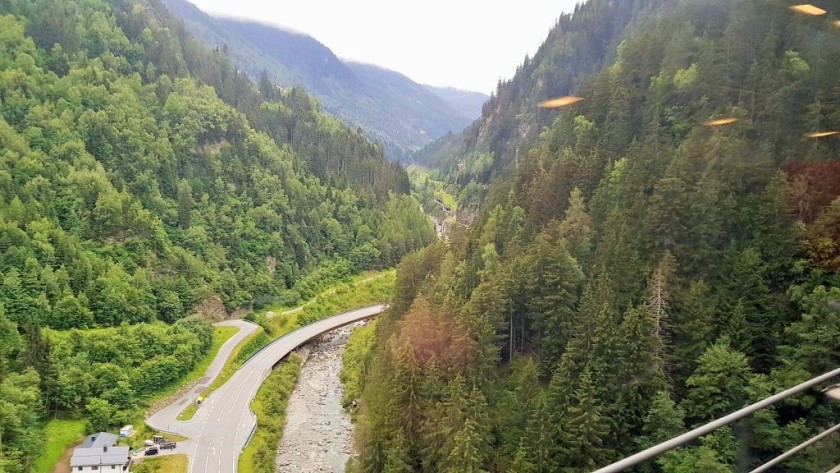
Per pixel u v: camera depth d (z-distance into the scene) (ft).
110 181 356.79
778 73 196.34
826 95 182.29
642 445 131.34
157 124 437.17
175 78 493.77
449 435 148.97
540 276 181.68
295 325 375.04
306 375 317.63
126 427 223.92
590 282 171.12
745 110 199.11
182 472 199.62
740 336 138.82
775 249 149.18
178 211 390.63
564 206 228.22
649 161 202.39
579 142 261.44
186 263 356.79
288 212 472.44
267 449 224.74
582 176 229.45
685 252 164.55
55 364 228.43
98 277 292.40
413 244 528.63
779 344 136.15
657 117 231.09
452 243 290.15
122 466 195.93
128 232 333.01
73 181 327.88
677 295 152.66
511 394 164.66
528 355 184.44
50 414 221.87
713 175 170.30
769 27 226.17
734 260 152.56
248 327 349.00
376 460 165.78
